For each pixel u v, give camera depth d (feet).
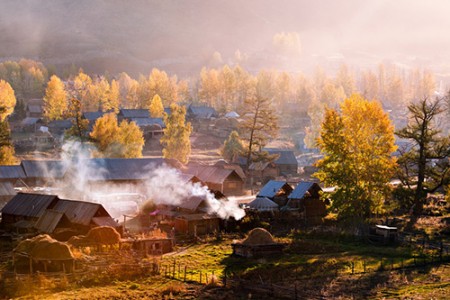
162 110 654.53
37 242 195.83
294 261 212.02
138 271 193.26
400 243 242.58
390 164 278.46
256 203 305.94
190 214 275.80
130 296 166.50
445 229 263.90
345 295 165.68
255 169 453.99
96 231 224.33
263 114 424.46
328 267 202.59
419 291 168.86
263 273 193.77
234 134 495.00
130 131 453.99
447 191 294.46
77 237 224.74
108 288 175.94
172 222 274.98
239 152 427.33
